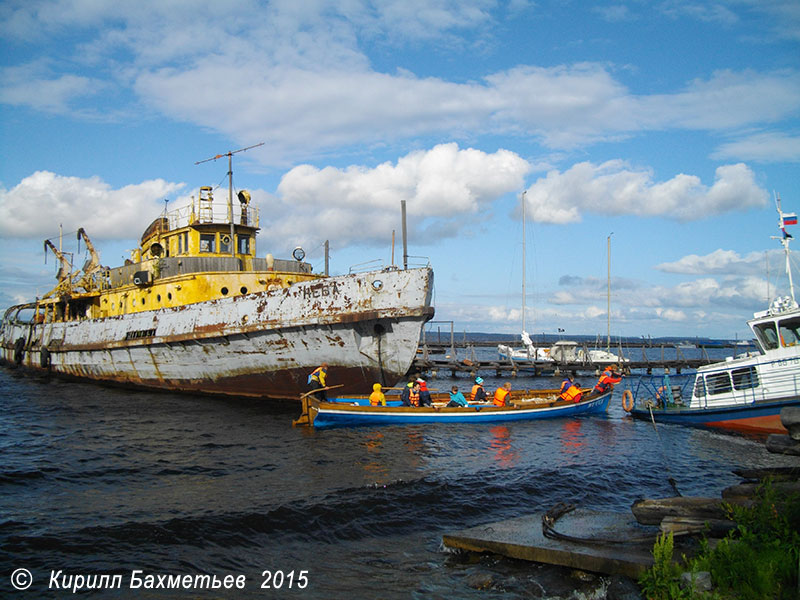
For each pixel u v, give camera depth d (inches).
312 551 394.6
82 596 329.7
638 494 545.3
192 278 1074.7
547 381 1900.8
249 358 967.0
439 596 331.0
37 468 587.8
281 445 712.4
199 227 1170.0
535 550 361.4
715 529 344.8
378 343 877.8
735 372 901.8
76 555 379.6
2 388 1305.4
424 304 831.1
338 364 906.1
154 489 526.6
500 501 505.4
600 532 389.1
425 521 453.1
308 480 557.3
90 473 577.6
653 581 291.1
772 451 432.1
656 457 708.7
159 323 1092.5
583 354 2242.9
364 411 837.8
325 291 896.9
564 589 331.6
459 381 1918.1
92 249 1638.8
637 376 2144.4
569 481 576.1
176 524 431.8
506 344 3218.5
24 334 1823.3
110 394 1166.3
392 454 672.4
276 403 993.5
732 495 385.4
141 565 367.6
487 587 337.4
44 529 419.5
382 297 854.5
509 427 882.8
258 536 417.7
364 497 502.3
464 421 887.1
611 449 749.3
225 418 888.9
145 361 1141.7
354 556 387.2
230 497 500.4
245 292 1086.4
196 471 589.6
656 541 324.2
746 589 253.9
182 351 1050.1
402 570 365.4
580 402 1012.5
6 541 396.5
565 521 416.8
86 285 1466.5
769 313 854.5
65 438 746.8
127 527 424.5
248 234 1216.8
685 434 867.4
